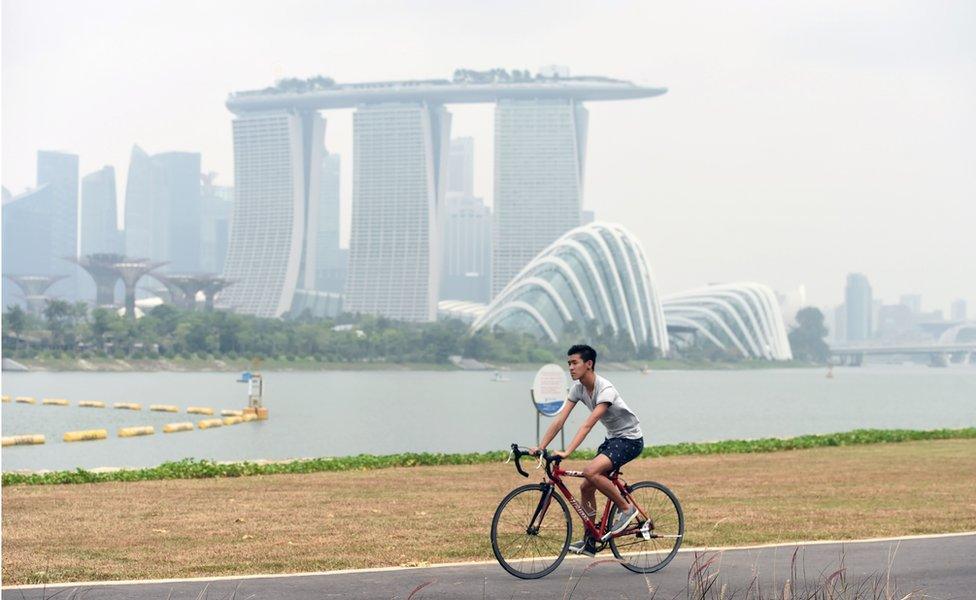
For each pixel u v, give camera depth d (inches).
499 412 4318.4
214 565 419.8
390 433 3002.0
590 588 376.5
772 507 622.8
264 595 356.5
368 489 787.4
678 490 739.4
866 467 944.9
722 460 1067.9
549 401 1061.1
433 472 973.8
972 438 1430.9
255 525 556.1
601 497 658.2
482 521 572.1
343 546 474.6
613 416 409.4
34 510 633.6
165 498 713.0
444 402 5201.8
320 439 2679.6
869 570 405.4
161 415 3629.4
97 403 4121.6
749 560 431.8
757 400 5964.6
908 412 4505.4
